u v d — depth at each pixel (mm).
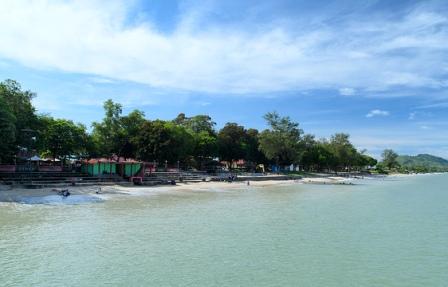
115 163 67500
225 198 53062
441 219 37750
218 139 124750
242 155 129625
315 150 161750
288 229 30578
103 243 23844
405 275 19281
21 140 58469
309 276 18797
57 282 16828
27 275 17578
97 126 87312
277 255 22469
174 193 56625
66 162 74688
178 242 24844
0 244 22781
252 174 113688
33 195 43719
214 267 19781
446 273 19672
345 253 23328
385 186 102938
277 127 122938
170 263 20234
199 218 34500
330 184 102875
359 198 61000
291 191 71312
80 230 27266
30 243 23188
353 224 33844
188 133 102000
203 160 119062
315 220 35531
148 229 28688
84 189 53406
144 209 38750
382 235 29125
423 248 25016
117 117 89812
